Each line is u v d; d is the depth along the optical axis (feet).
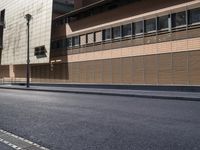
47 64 173.17
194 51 96.43
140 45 115.65
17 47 201.16
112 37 129.08
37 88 124.16
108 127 30.83
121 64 124.16
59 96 80.74
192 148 21.75
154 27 110.22
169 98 69.46
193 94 76.13
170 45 104.12
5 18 221.87
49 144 23.98
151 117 37.50
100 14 135.85
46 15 170.40
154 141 24.14
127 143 23.68
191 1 97.60
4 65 226.58
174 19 103.14
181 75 100.42
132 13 119.44
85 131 28.99
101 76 134.82
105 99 69.10
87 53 143.13
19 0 203.31
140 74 115.44
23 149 22.65
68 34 156.15
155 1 110.01
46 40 168.04
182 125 31.40
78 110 46.03
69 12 164.04
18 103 58.85
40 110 46.44
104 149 22.00
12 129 30.68
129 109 47.09
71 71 153.99
